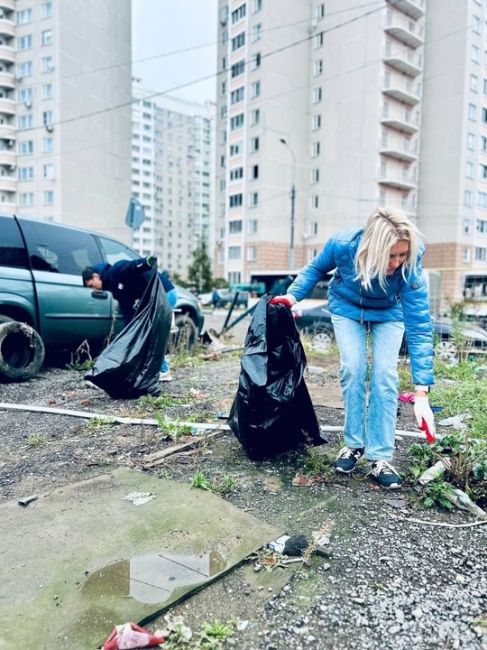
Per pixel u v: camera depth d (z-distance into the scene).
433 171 35.16
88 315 5.67
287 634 1.42
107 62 43.62
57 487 2.41
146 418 3.62
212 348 7.57
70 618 1.45
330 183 35.16
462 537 1.98
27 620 1.44
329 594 1.60
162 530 1.97
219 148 44.38
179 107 99.69
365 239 2.25
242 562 1.76
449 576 1.71
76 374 5.44
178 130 99.81
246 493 2.34
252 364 2.66
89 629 1.41
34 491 2.37
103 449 2.98
